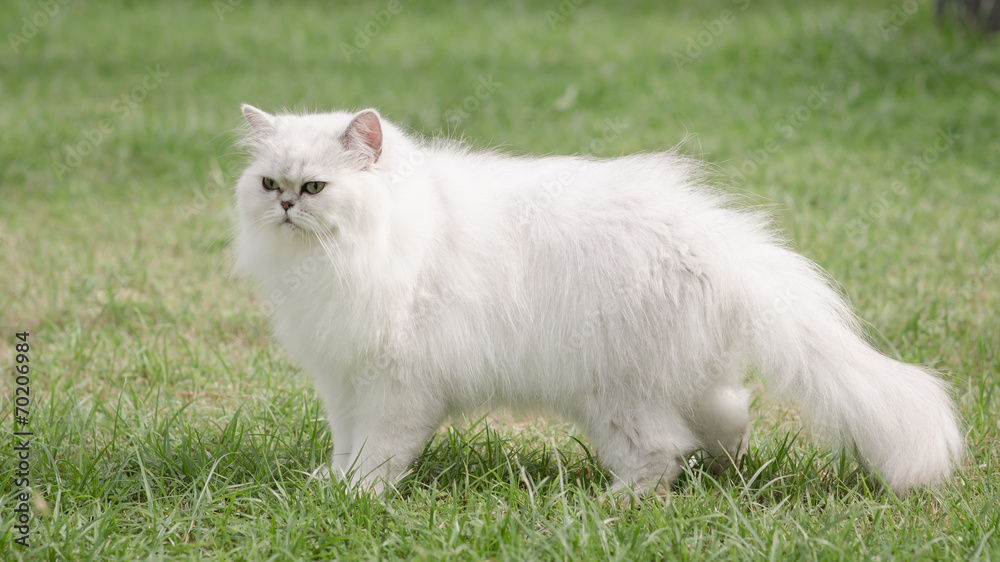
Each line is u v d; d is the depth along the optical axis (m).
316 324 4.39
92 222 9.22
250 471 4.72
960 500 4.32
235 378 6.20
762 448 4.91
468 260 4.36
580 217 4.40
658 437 4.40
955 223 8.53
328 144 4.27
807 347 4.36
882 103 11.59
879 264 7.69
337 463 4.70
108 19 17.50
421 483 4.66
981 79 12.04
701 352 4.33
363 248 4.19
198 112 12.34
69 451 4.96
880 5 15.88
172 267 8.25
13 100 12.81
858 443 4.39
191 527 4.14
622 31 16.23
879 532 4.02
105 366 6.38
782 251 4.60
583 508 4.01
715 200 4.72
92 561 3.82
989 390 5.45
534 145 10.72
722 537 4.00
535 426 5.50
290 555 3.78
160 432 5.12
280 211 4.24
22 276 7.92
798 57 13.20
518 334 4.38
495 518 4.20
